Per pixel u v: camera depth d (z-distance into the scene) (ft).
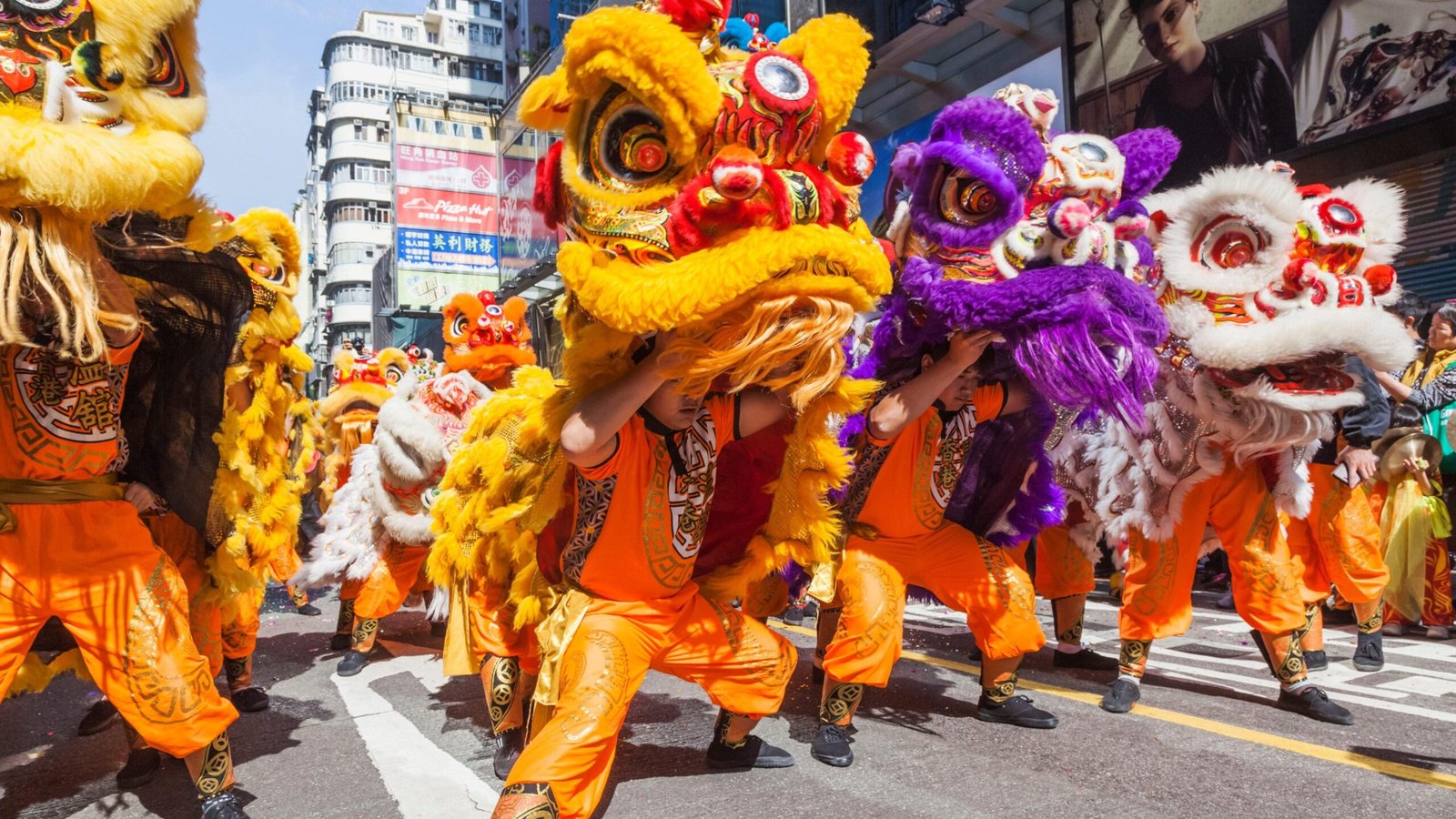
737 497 8.56
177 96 7.61
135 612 7.82
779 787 8.90
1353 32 26.71
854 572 10.12
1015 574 10.93
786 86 6.98
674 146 6.75
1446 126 25.35
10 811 9.09
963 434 10.30
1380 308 10.87
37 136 6.41
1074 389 8.65
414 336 104.68
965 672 14.38
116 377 8.18
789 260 6.32
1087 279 8.80
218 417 9.60
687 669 8.23
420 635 18.80
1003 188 9.04
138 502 8.96
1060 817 8.04
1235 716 11.36
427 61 241.76
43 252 6.97
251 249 10.07
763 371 6.91
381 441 14.65
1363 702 12.05
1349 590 13.78
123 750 11.28
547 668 7.61
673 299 6.25
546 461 8.01
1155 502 11.49
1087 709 11.85
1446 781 8.88
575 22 6.89
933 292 9.10
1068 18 33.94
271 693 13.93
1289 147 28.45
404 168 78.23
